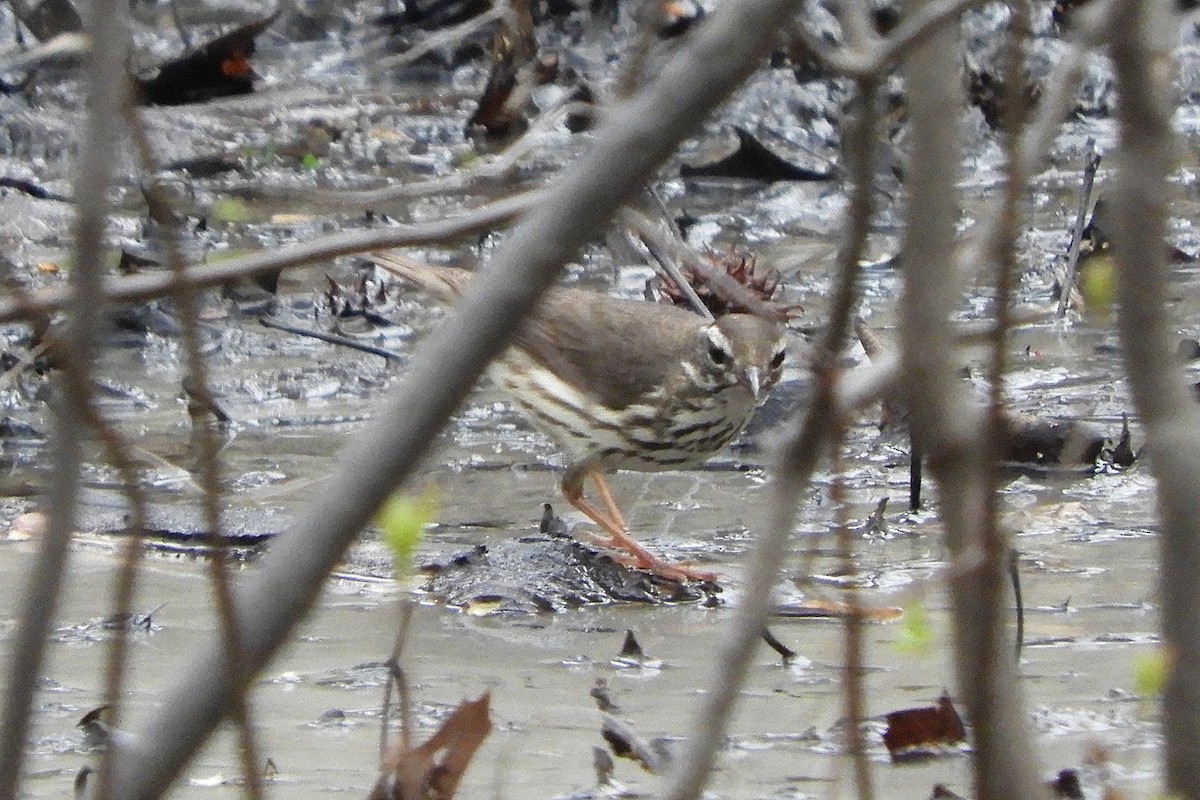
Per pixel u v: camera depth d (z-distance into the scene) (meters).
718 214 21.33
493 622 10.91
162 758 3.72
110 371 16.23
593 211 3.59
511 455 14.66
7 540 12.16
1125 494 13.09
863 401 4.46
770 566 4.13
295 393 15.88
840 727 8.84
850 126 4.27
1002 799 4.66
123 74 3.68
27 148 22.97
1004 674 4.71
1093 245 18.20
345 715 9.27
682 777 4.16
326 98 25.12
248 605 3.68
